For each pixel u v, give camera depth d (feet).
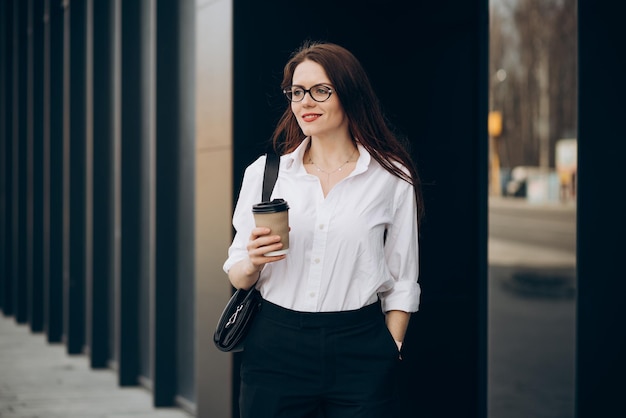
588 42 12.20
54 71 33.35
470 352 17.11
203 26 17.29
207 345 17.24
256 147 16.02
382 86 16.60
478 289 17.15
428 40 16.84
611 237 12.37
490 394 19.07
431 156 16.83
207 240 17.24
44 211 36.50
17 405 22.71
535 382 19.86
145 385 24.95
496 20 39.60
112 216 27.91
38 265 36.45
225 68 16.11
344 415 9.30
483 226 17.11
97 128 28.12
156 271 22.59
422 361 16.83
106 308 28.25
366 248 9.31
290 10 16.12
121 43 25.55
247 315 9.49
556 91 41.55
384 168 9.57
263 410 9.43
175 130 22.84
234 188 15.92
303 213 9.37
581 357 12.34
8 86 42.09
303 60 9.64
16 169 39.19
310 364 9.26
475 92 17.07
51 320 33.58
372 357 9.29
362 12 16.52
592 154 12.28
